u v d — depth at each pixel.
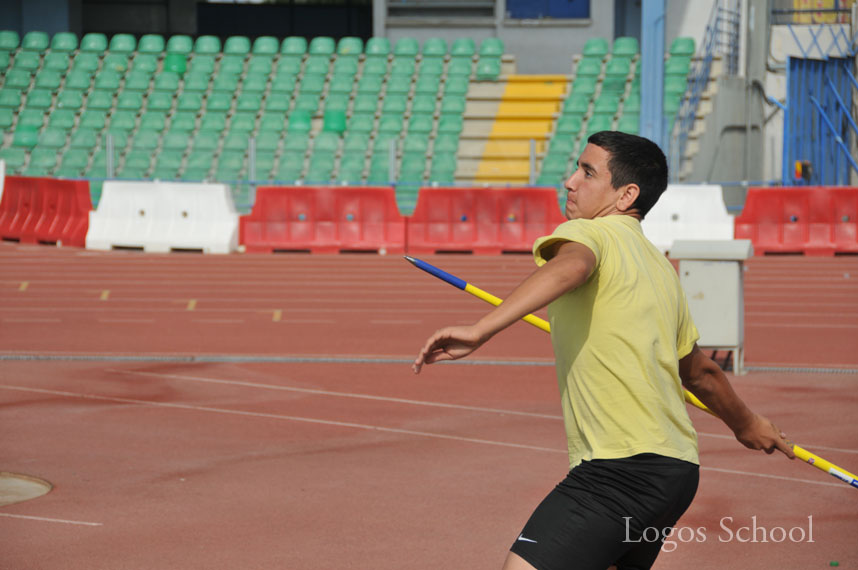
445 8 43.62
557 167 35.66
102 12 53.34
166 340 16.95
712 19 39.81
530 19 42.91
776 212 29.72
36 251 30.08
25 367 14.67
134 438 10.87
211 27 55.22
